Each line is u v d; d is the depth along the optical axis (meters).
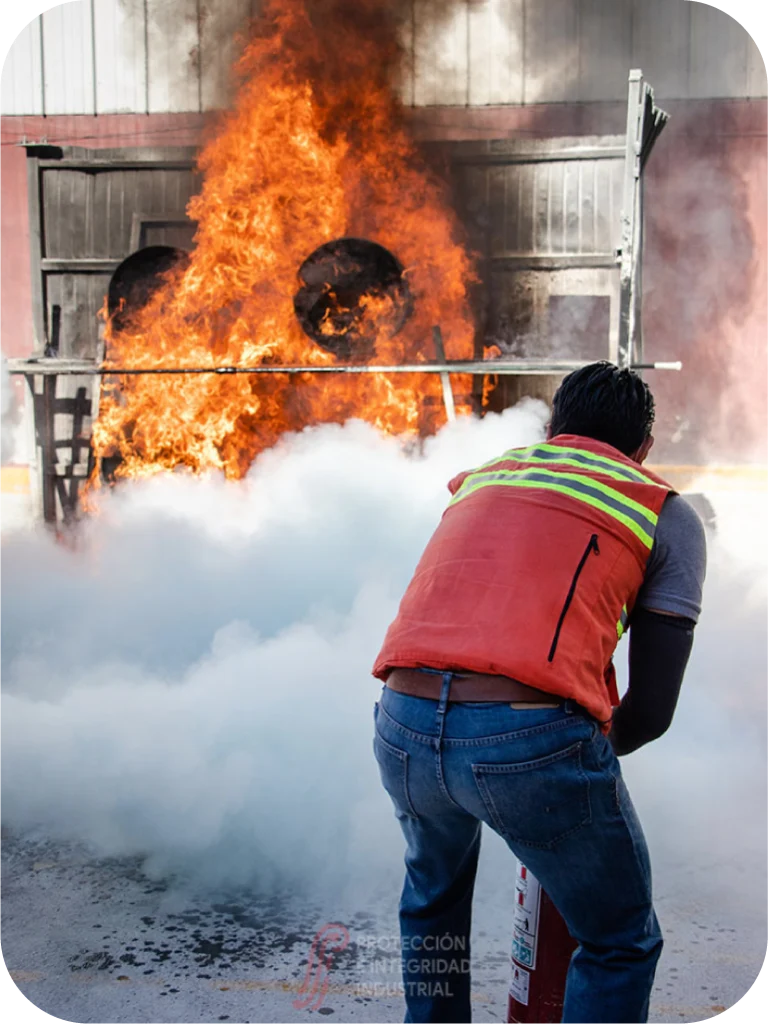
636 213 6.37
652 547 1.81
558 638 1.69
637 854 1.73
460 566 1.83
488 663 1.68
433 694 1.75
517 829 1.70
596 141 6.78
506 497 1.89
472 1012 2.24
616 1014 1.71
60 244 7.40
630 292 6.20
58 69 13.81
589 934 1.76
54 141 13.90
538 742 1.65
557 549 1.77
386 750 1.83
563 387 2.07
